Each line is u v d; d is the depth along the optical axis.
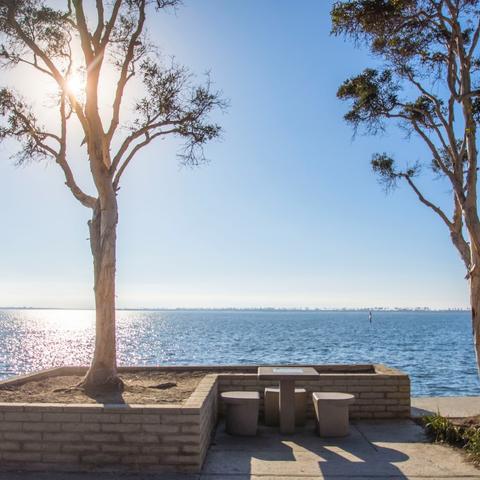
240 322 163.25
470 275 8.70
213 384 9.05
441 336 79.56
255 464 7.21
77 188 10.20
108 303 9.49
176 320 198.50
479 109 9.81
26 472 6.82
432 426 8.49
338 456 7.58
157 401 8.38
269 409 9.49
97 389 9.14
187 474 6.80
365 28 9.70
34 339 74.81
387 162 11.02
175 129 11.16
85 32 9.98
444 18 9.23
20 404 7.05
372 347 55.00
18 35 11.02
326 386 9.88
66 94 10.06
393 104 10.41
